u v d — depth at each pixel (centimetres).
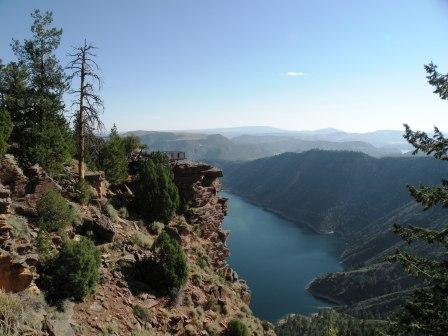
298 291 18900
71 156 3566
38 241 2233
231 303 3362
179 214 3997
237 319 2916
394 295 17325
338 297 18850
